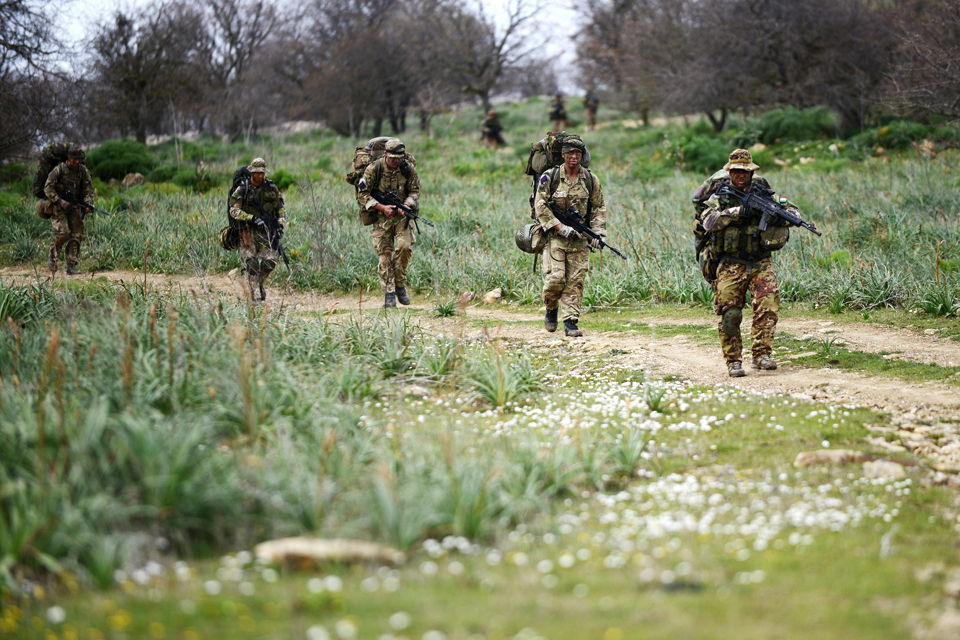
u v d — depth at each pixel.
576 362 24.86
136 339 20.44
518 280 38.56
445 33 120.81
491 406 19.73
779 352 25.25
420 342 24.53
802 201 48.12
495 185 65.19
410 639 8.98
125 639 9.07
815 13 75.94
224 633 9.16
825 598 10.15
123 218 54.91
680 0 89.25
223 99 108.75
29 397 15.30
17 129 67.69
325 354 22.83
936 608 9.96
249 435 15.62
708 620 9.50
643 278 36.28
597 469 14.59
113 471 12.60
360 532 11.96
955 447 16.28
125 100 97.00
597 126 113.25
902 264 33.25
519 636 9.04
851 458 15.53
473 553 11.62
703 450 16.30
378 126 116.38
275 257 34.56
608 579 10.63
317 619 9.52
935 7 62.00
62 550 11.06
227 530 12.20
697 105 83.62
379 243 34.69
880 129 68.31
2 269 46.44
